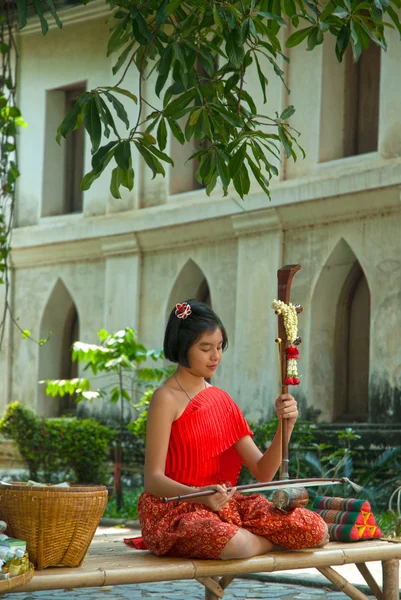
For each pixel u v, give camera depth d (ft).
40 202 57.93
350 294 44.34
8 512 13.74
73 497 13.74
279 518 15.12
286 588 23.15
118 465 42.52
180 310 15.53
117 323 52.85
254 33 17.17
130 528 37.81
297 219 44.21
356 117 44.42
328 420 43.73
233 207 46.32
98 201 54.49
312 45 18.26
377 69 43.78
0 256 32.71
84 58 55.67
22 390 58.49
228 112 18.19
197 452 15.34
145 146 18.20
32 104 58.70
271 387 44.52
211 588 14.87
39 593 22.54
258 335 45.32
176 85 18.04
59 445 45.55
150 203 51.78
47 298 57.41
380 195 40.47
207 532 14.49
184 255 50.01
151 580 13.96
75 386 42.98
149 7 19.43
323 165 43.34
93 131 17.44
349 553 15.46
